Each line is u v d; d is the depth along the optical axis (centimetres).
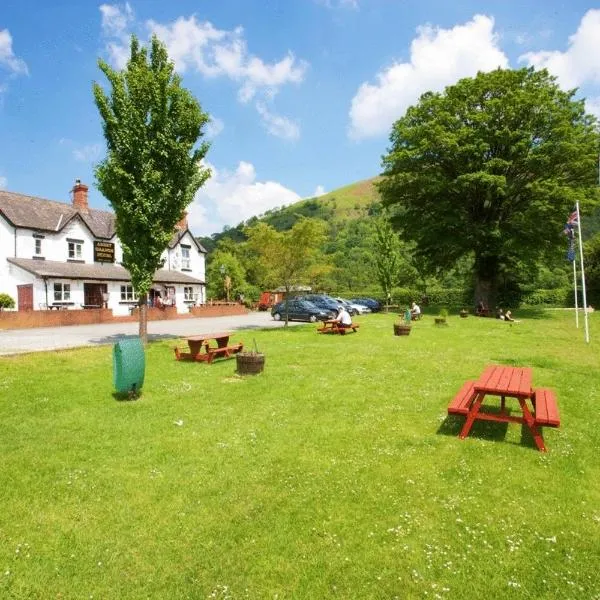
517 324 2852
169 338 2080
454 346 1800
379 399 952
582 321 3092
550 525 475
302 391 1020
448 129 3844
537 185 3494
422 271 4675
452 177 4019
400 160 3969
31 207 3616
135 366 943
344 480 575
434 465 619
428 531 464
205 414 852
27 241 3388
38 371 1222
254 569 407
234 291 5559
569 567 411
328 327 2505
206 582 392
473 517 490
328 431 755
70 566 412
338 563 415
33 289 3200
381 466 616
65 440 718
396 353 1575
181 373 1220
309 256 2581
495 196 3809
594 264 4859
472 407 773
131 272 1755
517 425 785
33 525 477
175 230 1848
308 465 621
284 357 1478
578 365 1370
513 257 4041
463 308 4447
